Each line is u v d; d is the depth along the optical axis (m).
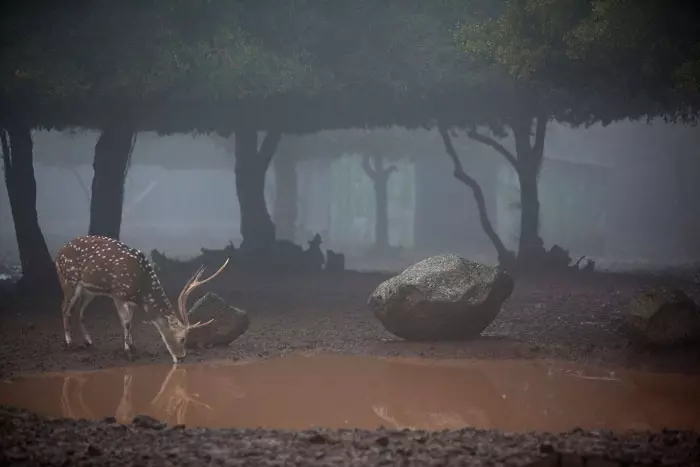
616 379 14.59
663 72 19.28
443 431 10.52
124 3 25.38
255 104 28.81
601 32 18.00
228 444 9.66
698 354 15.90
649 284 30.23
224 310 17.78
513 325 20.23
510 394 13.45
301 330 19.98
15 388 13.88
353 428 10.96
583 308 23.42
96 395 13.39
